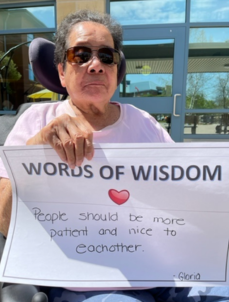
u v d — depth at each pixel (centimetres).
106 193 79
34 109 107
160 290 98
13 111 382
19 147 76
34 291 80
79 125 76
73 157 74
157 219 79
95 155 77
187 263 79
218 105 342
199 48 328
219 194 77
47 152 77
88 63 92
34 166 78
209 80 335
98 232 81
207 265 79
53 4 336
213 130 348
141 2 317
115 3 319
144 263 80
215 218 78
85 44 92
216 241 78
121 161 77
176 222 79
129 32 326
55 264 80
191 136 349
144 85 338
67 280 79
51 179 79
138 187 79
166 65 330
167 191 78
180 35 321
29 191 80
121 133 108
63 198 80
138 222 80
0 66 369
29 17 348
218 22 316
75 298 85
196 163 76
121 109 114
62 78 110
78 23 97
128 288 87
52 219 81
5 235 89
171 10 318
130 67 335
